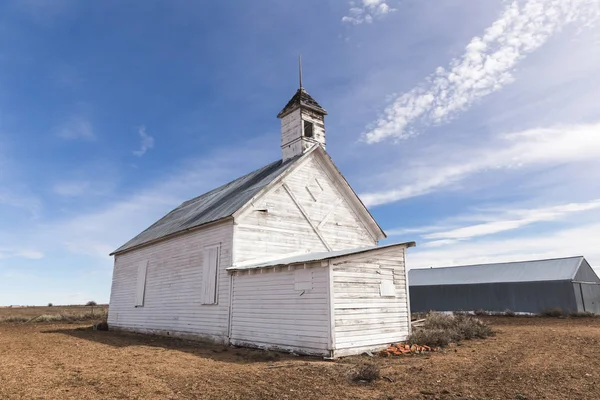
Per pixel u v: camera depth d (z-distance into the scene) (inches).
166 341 598.9
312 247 670.5
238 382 295.0
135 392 264.7
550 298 1288.1
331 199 730.2
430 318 681.0
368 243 773.3
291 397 256.2
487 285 1445.6
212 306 582.6
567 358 390.6
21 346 529.7
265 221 614.5
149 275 767.1
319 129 764.6
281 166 730.8
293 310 455.5
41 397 250.4
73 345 544.7
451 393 263.9
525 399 248.8
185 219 767.1
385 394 262.7
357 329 437.4
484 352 434.6
